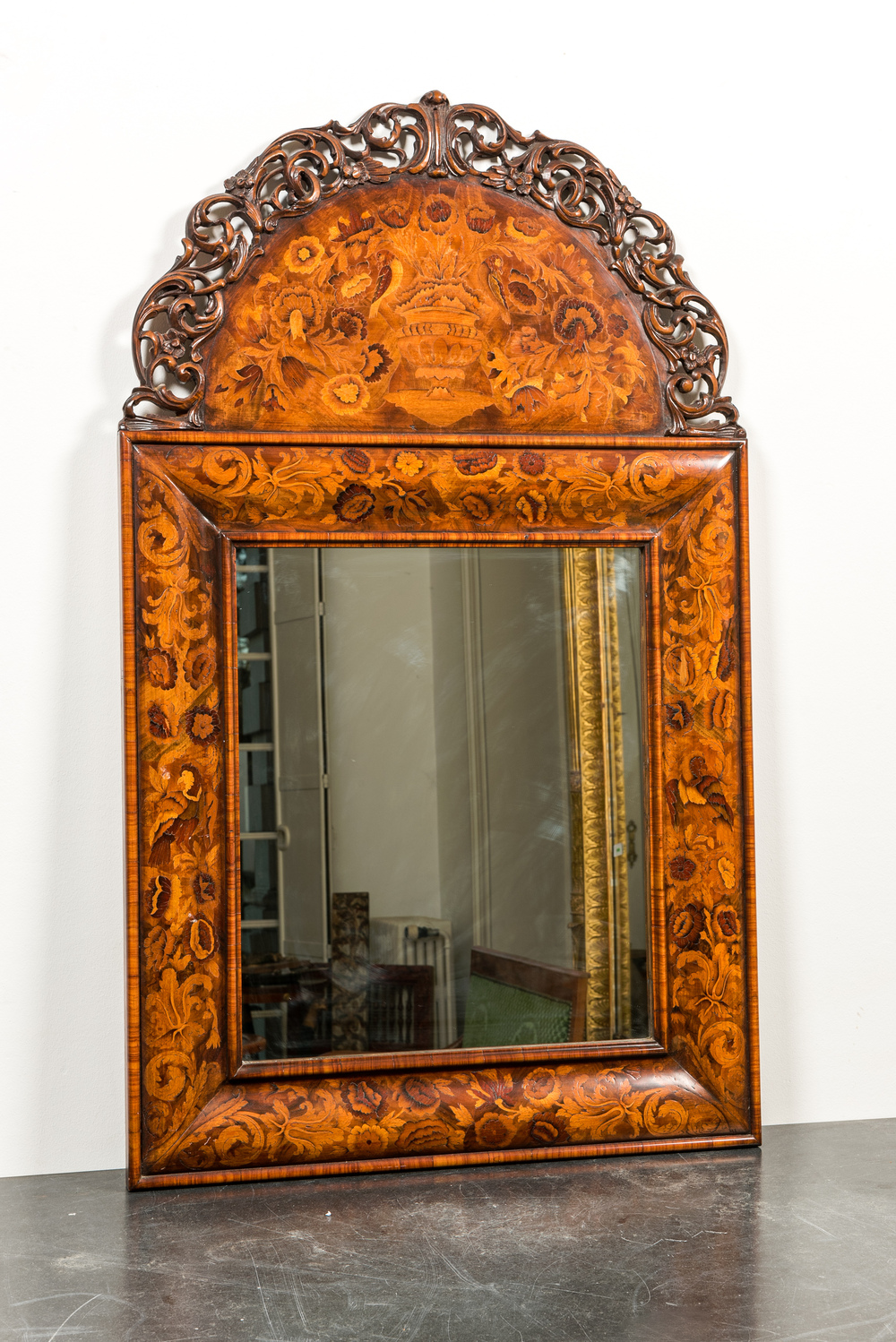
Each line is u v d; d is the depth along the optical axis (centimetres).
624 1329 89
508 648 129
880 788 143
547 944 128
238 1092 120
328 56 133
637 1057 128
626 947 129
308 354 125
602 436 129
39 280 127
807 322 143
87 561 127
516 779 128
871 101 143
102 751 128
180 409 122
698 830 130
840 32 143
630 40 140
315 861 123
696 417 133
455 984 125
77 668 127
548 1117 125
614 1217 110
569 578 130
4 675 126
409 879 125
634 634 131
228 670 121
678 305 134
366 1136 121
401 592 126
